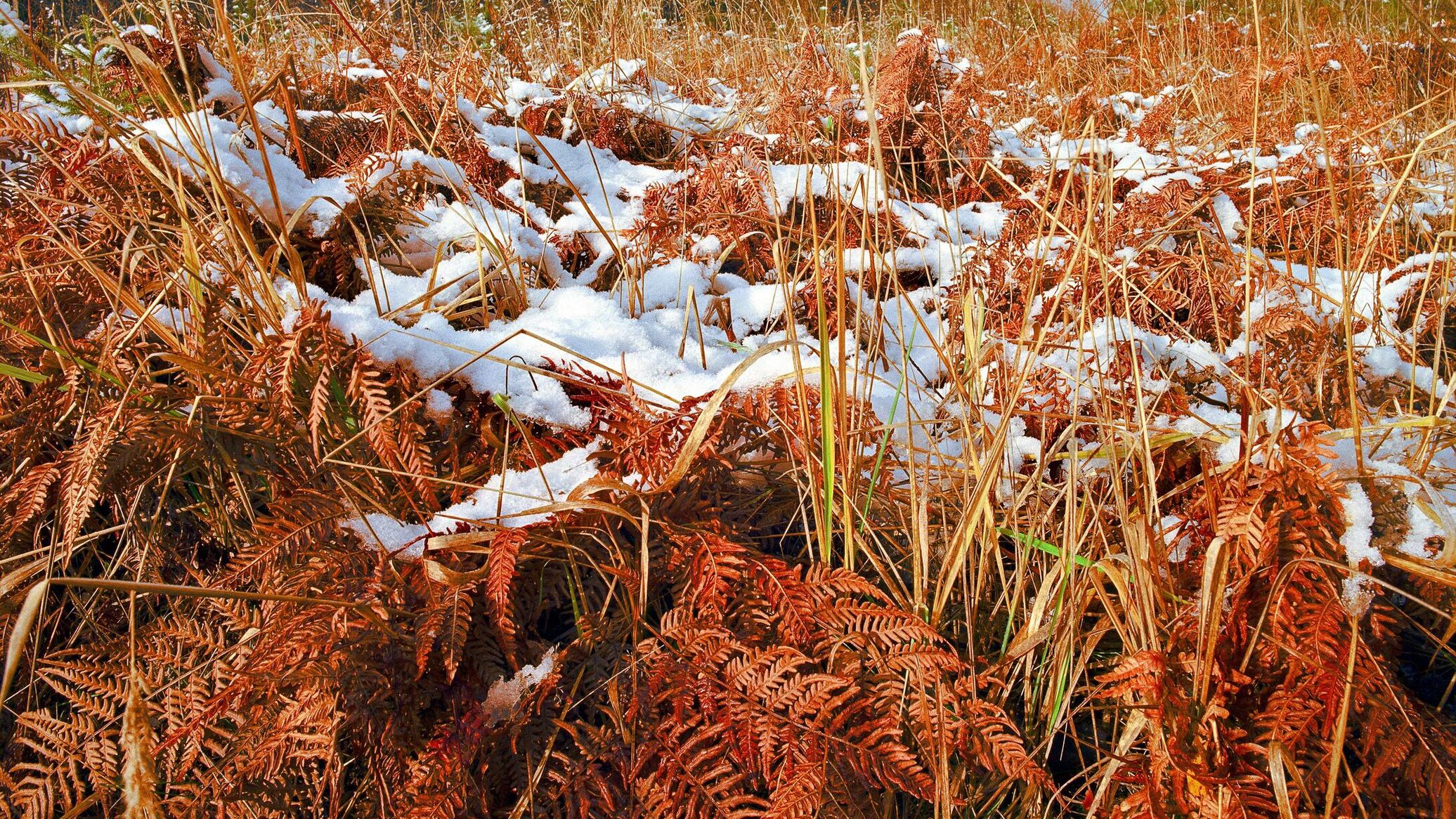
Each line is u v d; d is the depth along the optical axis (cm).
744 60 303
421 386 123
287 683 107
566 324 138
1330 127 204
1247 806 99
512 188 171
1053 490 124
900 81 202
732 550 113
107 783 110
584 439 125
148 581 125
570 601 121
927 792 103
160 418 118
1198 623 106
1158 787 101
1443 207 170
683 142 219
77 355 124
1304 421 123
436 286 142
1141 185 186
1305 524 106
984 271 159
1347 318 128
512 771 109
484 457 126
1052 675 112
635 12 299
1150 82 299
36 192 140
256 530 115
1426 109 209
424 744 108
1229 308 148
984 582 121
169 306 133
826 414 106
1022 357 136
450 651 106
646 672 110
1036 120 260
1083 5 369
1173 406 128
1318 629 102
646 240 163
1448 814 99
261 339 126
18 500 120
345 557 112
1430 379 134
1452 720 112
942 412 132
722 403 119
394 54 220
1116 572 107
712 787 104
